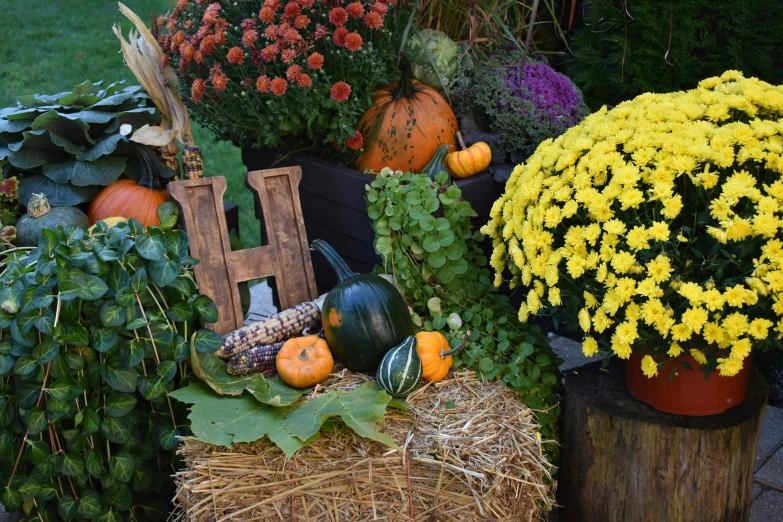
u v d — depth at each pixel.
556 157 2.12
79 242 2.13
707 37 2.86
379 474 1.93
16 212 2.85
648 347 1.95
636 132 1.97
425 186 2.49
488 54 3.31
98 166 2.78
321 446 1.99
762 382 2.21
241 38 2.67
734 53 2.81
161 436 2.23
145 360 2.20
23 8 7.54
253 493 1.91
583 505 2.20
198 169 2.82
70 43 6.71
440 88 2.99
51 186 2.78
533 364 2.42
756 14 2.84
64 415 2.10
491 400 2.19
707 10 2.86
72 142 2.88
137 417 2.27
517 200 2.17
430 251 2.44
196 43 2.69
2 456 2.17
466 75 3.06
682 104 2.02
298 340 2.26
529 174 2.14
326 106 2.65
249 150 3.21
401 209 2.47
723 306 1.83
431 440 2.00
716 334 1.77
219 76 2.58
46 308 2.05
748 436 2.02
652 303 1.80
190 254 2.42
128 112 2.83
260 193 2.50
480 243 2.83
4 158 2.78
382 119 2.76
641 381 2.09
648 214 1.93
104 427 2.15
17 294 2.07
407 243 2.50
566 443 2.24
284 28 2.54
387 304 2.26
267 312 3.58
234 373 2.24
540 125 2.81
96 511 2.21
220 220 2.45
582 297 2.03
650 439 1.99
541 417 2.30
